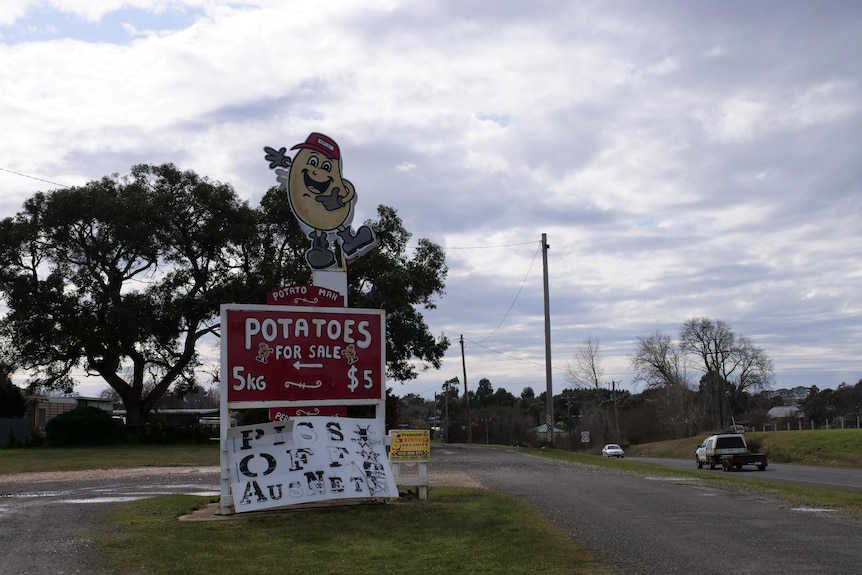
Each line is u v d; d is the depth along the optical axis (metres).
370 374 15.03
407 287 50.12
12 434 45.75
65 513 13.83
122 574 8.84
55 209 45.03
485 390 159.12
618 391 124.50
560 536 11.79
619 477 24.38
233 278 49.22
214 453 38.03
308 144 16.30
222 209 48.62
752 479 26.59
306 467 13.75
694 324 95.50
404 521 12.91
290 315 14.53
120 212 46.19
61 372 48.12
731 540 11.54
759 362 93.44
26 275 45.88
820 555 10.34
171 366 50.59
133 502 15.62
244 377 14.07
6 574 8.79
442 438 108.44
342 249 16.23
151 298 47.28
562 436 103.56
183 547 10.58
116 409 90.00
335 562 9.84
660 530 12.51
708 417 97.19
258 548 10.74
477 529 12.23
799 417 105.38
